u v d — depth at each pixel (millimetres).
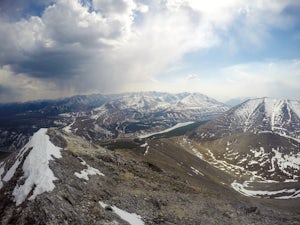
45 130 68250
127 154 108438
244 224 59938
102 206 46500
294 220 73938
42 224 36875
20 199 42688
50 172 48344
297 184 155125
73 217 40094
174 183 73375
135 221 46219
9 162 58844
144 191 59062
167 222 49688
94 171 59375
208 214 58812
